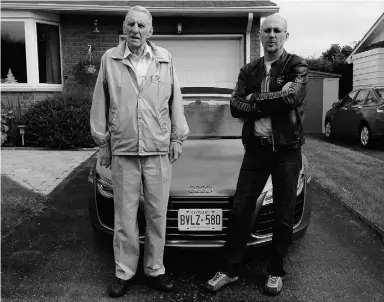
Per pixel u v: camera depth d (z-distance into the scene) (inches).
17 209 173.2
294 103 103.3
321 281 120.0
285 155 109.2
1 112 347.3
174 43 379.2
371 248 143.3
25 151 320.8
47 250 140.1
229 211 119.9
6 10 352.8
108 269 127.3
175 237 121.2
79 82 375.2
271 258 112.4
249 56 376.5
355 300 109.6
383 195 201.5
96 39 372.8
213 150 148.6
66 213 175.8
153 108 107.9
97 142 110.7
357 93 410.9
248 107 107.0
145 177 110.6
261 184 113.9
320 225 165.0
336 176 241.1
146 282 119.0
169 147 115.0
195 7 352.8
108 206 129.0
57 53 376.2
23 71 364.5
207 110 174.6
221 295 112.0
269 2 369.1
